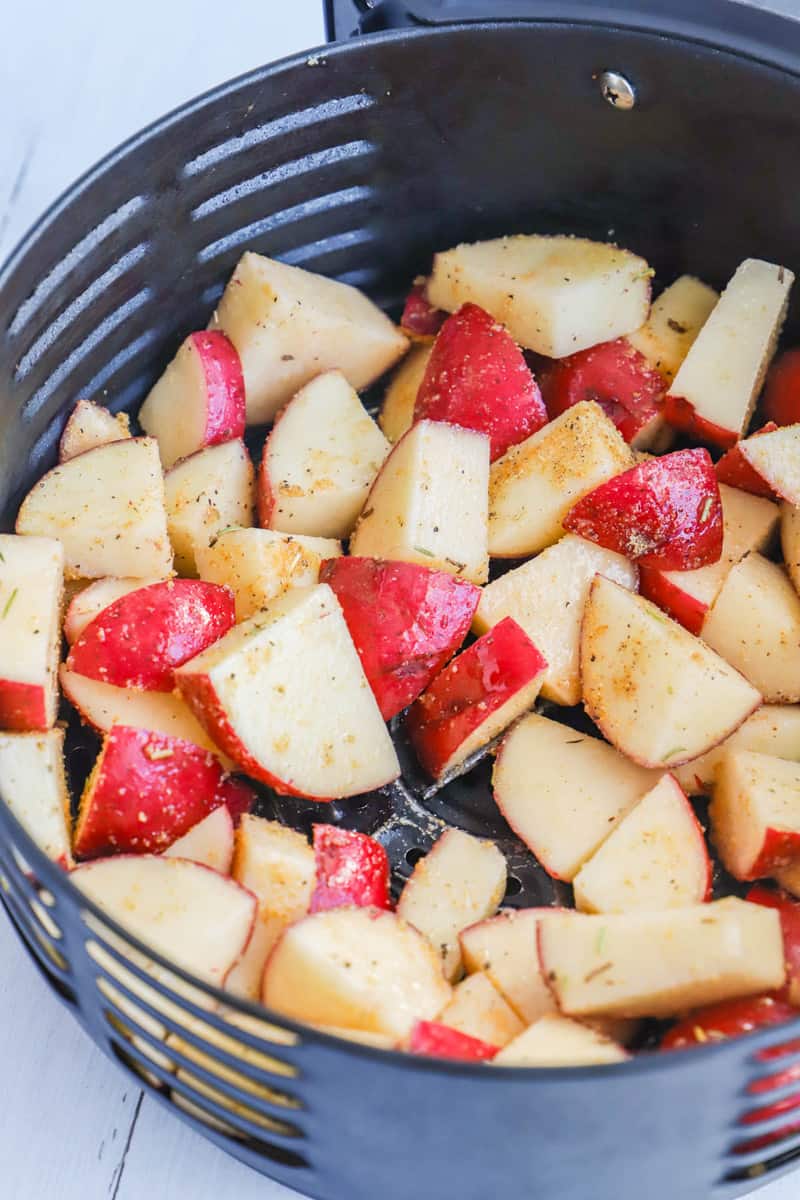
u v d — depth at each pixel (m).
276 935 0.41
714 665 0.43
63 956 0.37
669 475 0.45
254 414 0.50
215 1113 0.38
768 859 0.42
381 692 0.44
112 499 0.45
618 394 0.49
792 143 0.47
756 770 0.43
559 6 0.47
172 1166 0.42
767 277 0.49
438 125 0.49
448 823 0.44
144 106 0.56
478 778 0.45
